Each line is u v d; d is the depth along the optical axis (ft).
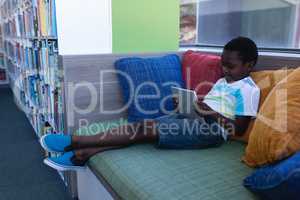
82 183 5.40
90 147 4.48
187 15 7.67
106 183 3.99
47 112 7.43
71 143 4.50
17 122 10.93
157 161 3.84
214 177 3.35
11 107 13.32
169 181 3.29
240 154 4.09
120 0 6.09
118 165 3.87
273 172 2.67
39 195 5.93
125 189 3.45
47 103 7.28
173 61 5.85
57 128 6.31
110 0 5.95
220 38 7.34
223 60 4.89
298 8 5.37
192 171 3.50
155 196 3.06
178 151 4.22
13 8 11.66
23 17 9.36
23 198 5.82
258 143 3.45
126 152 4.21
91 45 5.88
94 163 4.36
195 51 6.32
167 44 6.93
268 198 2.74
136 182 3.39
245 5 6.51
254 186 2.91
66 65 5.21
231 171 3.50
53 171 6.98
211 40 7.61
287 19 5.59
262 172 2.90
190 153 4.12
